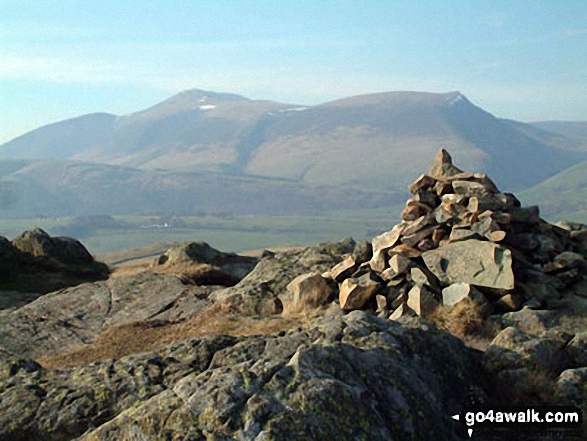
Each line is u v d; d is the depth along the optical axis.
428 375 13.95
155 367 15.65
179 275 37.44
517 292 22.02
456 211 24.92
